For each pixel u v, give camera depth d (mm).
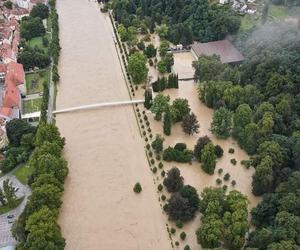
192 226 199000
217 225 179500
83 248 190000
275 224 182625
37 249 171125
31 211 191375
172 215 199000
